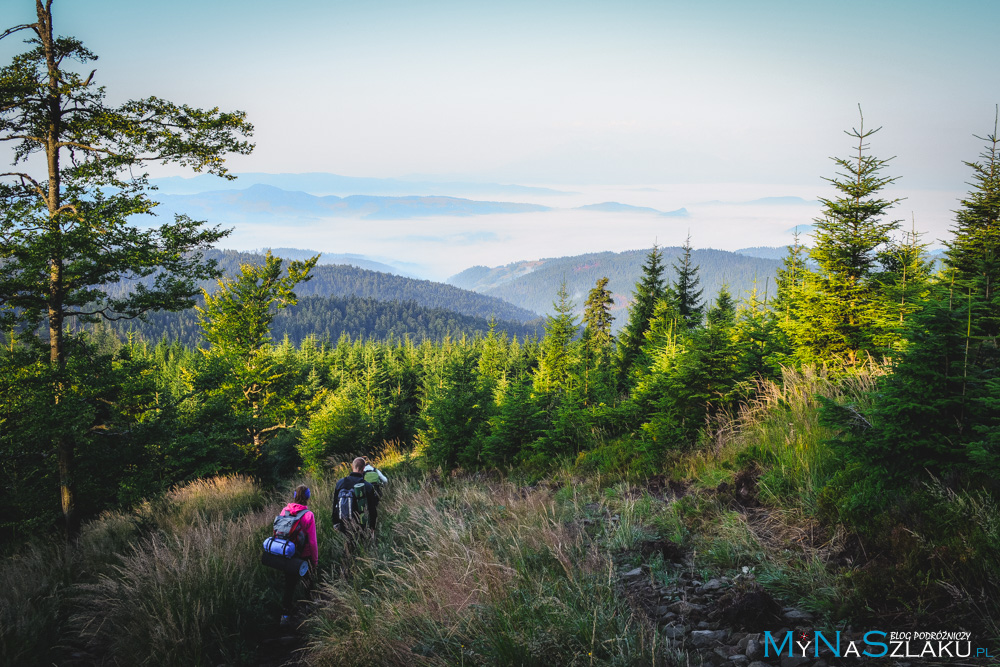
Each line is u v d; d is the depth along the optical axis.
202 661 4.34
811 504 4.83
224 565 5.66
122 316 10.20
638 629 3.49
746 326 9.85
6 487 9.63
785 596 3.69
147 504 10.73
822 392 7.15
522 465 11.05
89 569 6.66
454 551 5.38
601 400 12.82
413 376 55.25
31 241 8.60
